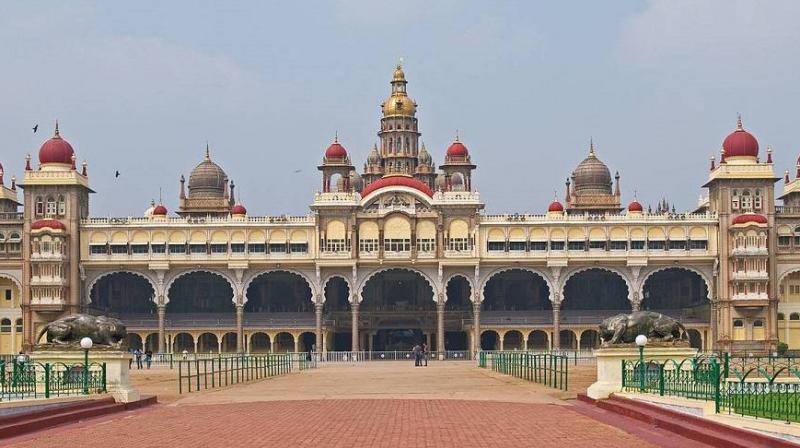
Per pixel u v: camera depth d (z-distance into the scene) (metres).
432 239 121.81
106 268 121.25
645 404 37.59
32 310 118.44
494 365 86.25
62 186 120.25
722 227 118.69
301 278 133.12
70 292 119.75
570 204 138.88
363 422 36.25
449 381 64.69
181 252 121.12
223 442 30.53
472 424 35.28
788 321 121.31
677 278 132.75
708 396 34.09
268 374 77.00
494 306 132.75
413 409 41.88
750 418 29.11
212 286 134.00
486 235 121.00
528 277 132.25
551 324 122.31
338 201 121.19
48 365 38.75
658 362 43.94
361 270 121.81
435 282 121.56
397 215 121.88
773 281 118.06
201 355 114.25
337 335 134.62
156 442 30.61
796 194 129.88
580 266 120.31
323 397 50.19
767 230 117.81
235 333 124.12
